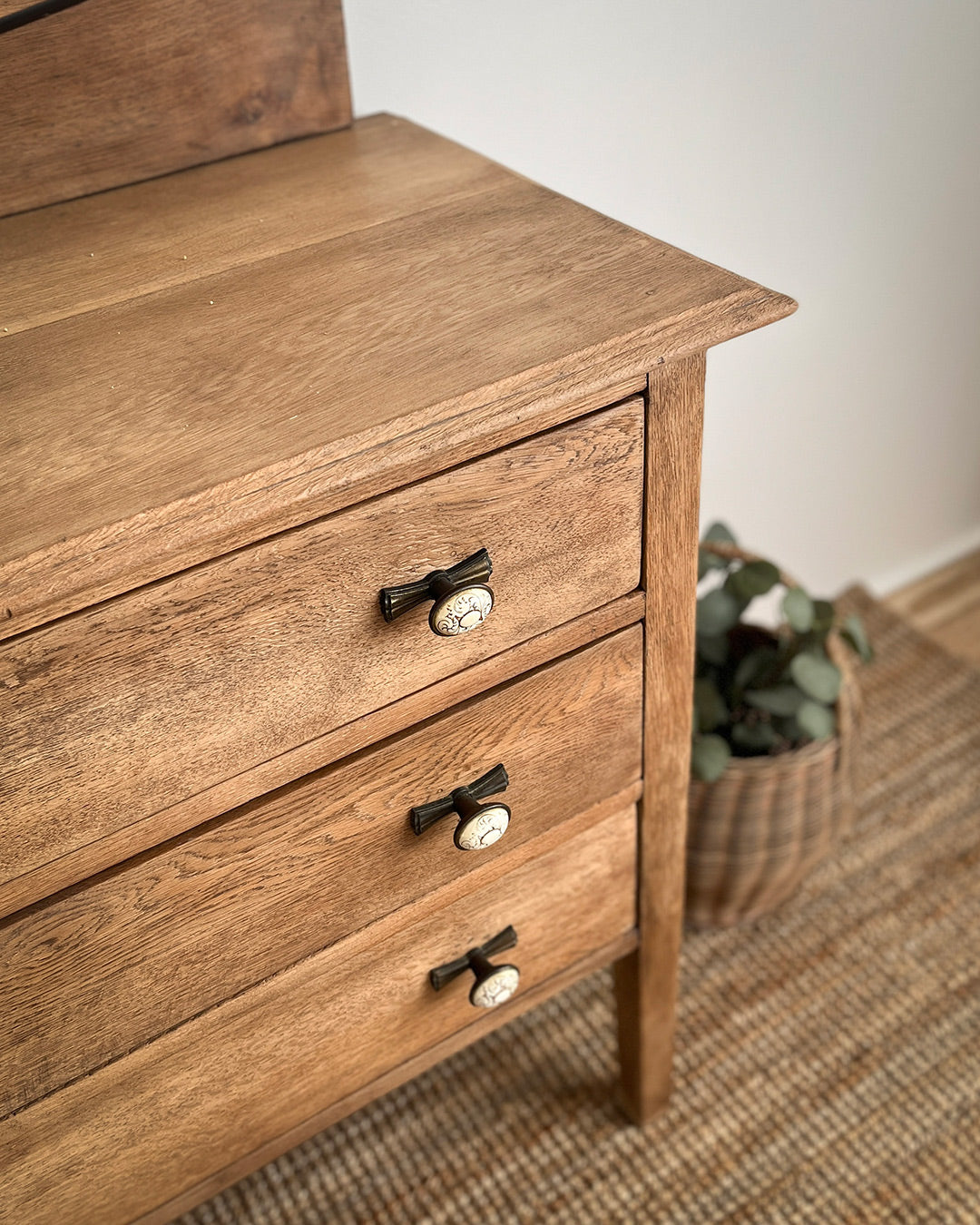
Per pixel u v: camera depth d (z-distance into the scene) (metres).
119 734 0.51
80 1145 0.63
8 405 0.52
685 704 0.74
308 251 0.64
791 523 1.47
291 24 0.74
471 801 0.64
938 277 1.36
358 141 0.78
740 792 1.05
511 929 0.75
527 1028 1.15
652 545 0.64
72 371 0.55
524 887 0.75
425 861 0.67
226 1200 1.02
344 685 0.57
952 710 1.45
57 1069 0.59
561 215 0.66
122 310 0.59
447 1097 1.09
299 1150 1.05
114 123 0.71
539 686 0.65
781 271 1.22
